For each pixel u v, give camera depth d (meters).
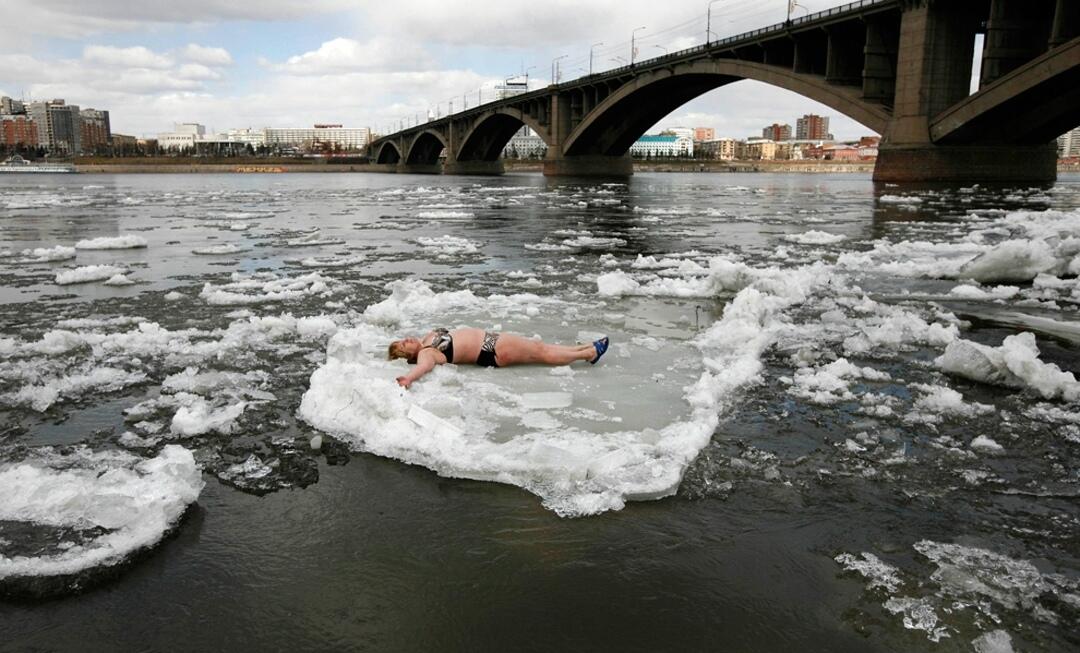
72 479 3.05
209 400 4.18
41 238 14.63
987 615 2.25
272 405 4.09
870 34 48.72
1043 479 3.20
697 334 5.85
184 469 3.11
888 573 2.46
